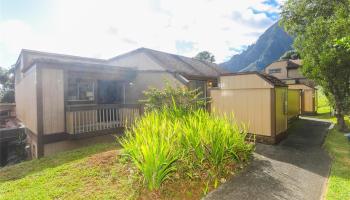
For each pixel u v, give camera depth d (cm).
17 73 1784
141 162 456
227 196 452
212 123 577
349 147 831
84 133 934
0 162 1141
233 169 583
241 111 953
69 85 1045
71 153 774
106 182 497
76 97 1072
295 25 1572
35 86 889
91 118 966
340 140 943
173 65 1557
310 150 797
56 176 540
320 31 1100
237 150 611
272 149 809
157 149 446
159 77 1370
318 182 524
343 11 1102
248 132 928
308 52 1186
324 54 1065
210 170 525
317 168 616
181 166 495
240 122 954
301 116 1789
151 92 902
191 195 451
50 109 901
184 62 1856
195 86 1560
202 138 523
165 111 684
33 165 662
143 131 516
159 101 870
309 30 1162
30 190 472
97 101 1168
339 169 599
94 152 775
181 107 766
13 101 2720
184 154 492
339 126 1158
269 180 531
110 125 1033
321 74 1149
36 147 897
